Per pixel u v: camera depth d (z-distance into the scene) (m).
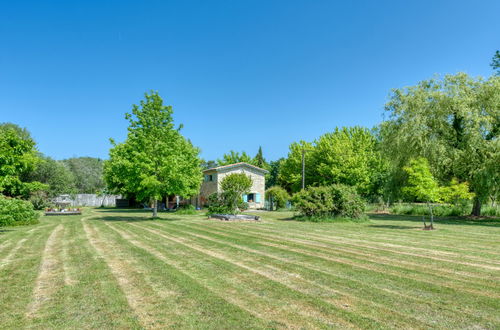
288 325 4.09
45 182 37.78
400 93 25.92
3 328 4.04
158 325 4.10
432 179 16.19
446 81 24.19
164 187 22.22
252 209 38.84
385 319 4.29
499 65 27.28
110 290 5.53
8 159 13.52
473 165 22.11
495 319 4.32
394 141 25.05
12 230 14.95
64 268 7.14
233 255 8.68
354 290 5.55
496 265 7.59
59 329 4.00
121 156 22.66
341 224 18.62
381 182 40.53
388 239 12.06
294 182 49.47
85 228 15.86
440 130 23.94
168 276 6.43
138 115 22.33
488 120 21.88
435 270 7.04
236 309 4.64
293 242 11.14
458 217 24.50
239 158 63.66
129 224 18.17
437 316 4.41
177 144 23.05
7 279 6.25
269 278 6.30
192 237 12.46
